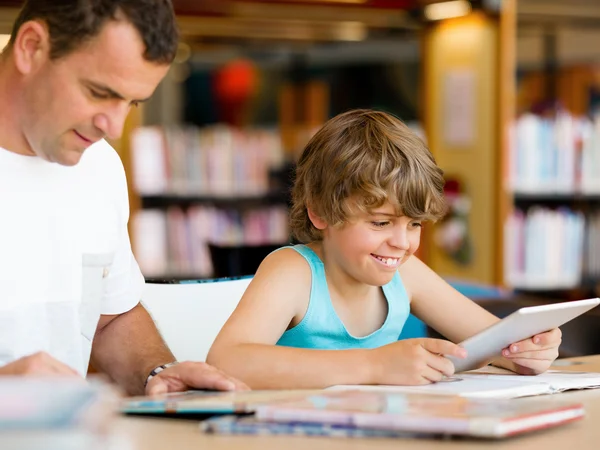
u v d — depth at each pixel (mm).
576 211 6016
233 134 6641
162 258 6320
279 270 2141
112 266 2176
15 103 1916
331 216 2055
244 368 1822
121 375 2152
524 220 5895
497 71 5398
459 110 5629
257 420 1335
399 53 7781
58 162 1769
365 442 1245
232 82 8336
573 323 2838
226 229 6496
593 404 1617
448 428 1244
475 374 1981
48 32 1655
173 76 8328
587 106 6383
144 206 6340
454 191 5684
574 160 5906
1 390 1099
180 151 6406
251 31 5887
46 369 1446
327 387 1772
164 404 1416
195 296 2396
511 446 1240
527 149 5805
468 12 5430
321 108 7668
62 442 940
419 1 5508
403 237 2035
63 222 2025
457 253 5660
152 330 2225
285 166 6672
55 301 2018
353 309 2219
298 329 2164
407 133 2117
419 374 1738
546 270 5926
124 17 1607
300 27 5758
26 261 1975
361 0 5414
